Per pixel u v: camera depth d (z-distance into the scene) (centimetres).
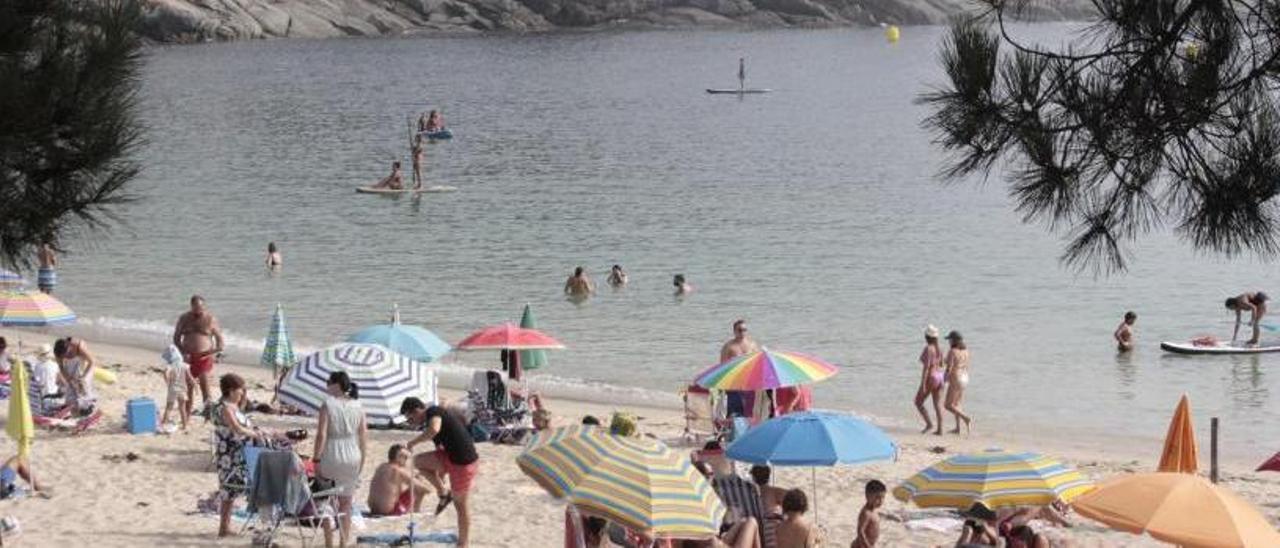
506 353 4562
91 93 1992
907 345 6053
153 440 3788
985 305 6806
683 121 16450
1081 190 1827
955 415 4691
